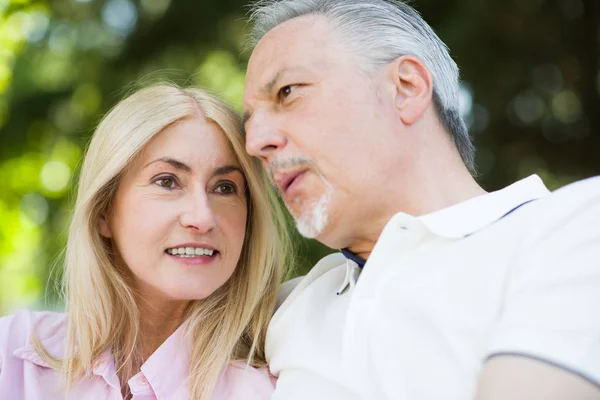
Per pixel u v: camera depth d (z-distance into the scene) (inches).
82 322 77.4
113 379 75.9
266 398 74.7
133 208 75.1
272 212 90.2
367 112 68.8
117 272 80.7
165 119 74.6
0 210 254.4
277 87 70.6
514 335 50.8
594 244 53.3
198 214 73.1
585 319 49.8
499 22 174.1
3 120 209.8
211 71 207.6
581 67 181.2
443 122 72.5
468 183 71.4
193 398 76.5
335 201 69.6
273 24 76.3
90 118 205.3
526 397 48.4
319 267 80.2
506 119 182.5
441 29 173.6
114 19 210.8
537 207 60.7
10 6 216.5
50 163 224.1
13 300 341.4
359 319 65.2
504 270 58.9
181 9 197.6
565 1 179.5
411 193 70.0
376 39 70.3
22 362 76.8
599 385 47.8
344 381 64.3
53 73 214.1
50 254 217.0
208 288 75.6
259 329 80.2
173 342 77.9
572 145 184.2
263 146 71.0
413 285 63.2
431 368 60.0
